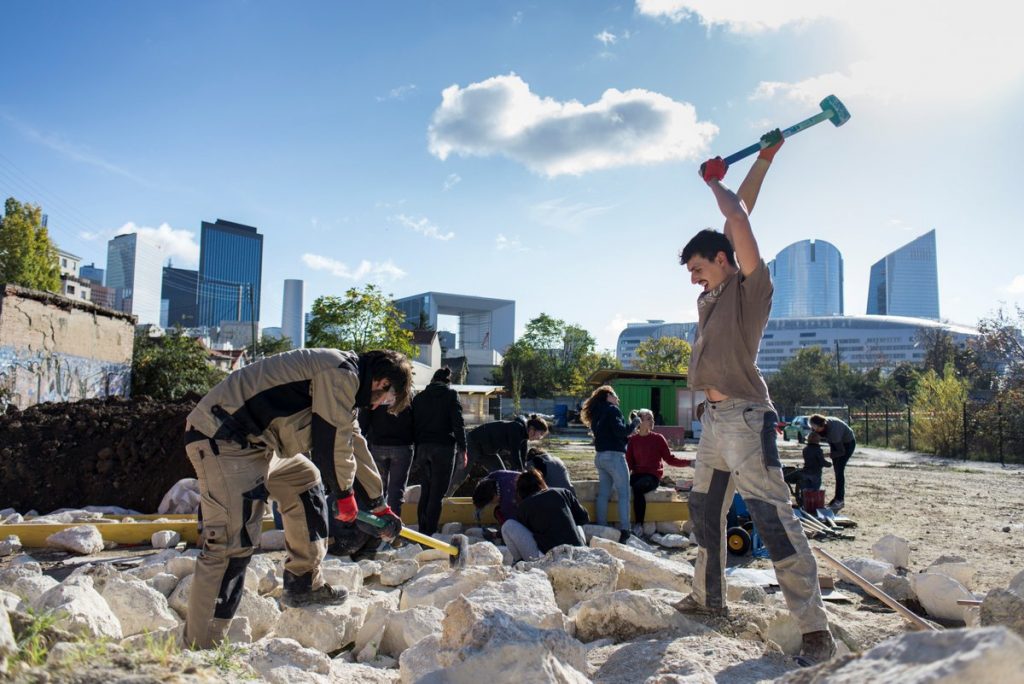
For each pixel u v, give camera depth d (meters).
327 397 3.24
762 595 4.03
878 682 1.21
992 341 28.33
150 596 3.59
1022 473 17.00
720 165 3.32
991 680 1.08
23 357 14.79
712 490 3.38
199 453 3.12
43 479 8.47
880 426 32.53
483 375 87.00
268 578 4.38
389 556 5.80
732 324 3.13
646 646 3.02
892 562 6.08
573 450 24.78
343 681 2.75
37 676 1.64
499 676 2.30
